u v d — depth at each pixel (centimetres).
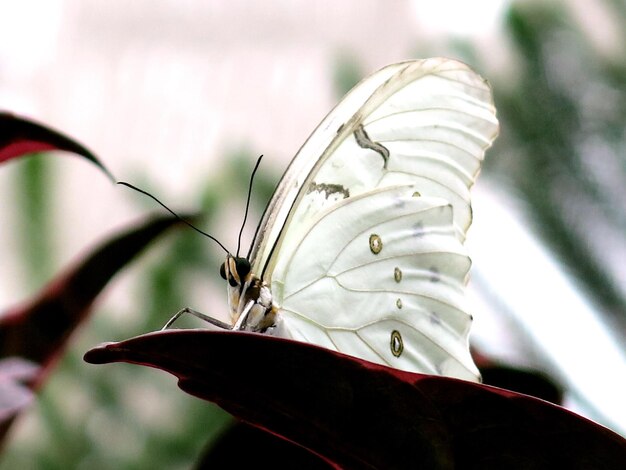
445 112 43
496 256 45
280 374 29
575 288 45
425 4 61
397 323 43
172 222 39
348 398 30
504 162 49
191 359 28
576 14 51
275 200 42
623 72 50
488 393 29
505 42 51
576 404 41
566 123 49
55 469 45
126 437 46
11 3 81
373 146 42
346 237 42
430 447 31
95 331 46
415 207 43
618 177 48
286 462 36
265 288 41
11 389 38
